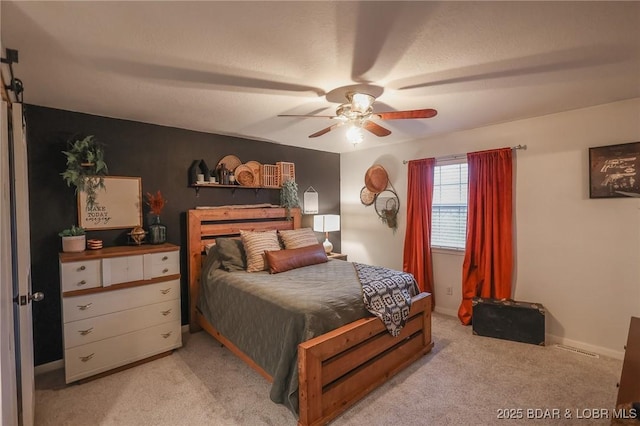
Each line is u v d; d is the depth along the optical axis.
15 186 1.69
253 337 2.40
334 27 1.54
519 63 1.94
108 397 2.26
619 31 1.59
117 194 3.03
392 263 4.52
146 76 2.08
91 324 2.47
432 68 2.00
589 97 2.58
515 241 3.31
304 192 4.73
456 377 2.48
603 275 2.81
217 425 1.98
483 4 1.36
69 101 2.55
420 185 4.05
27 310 1.82
